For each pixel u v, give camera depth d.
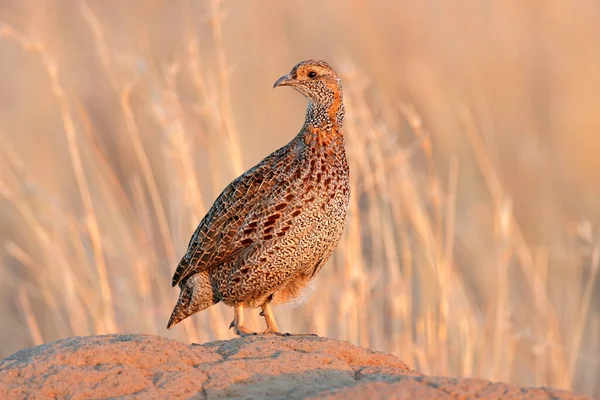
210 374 6.28
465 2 20.06
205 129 13.77
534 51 19.22
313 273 8.66
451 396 5.75
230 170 11.52
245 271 8.40
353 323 10.73
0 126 15.89
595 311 14.05
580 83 17.98
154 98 11.33
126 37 18.09
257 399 6.11
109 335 6.79
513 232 13.61
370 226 12.36
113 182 12.27
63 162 14.96
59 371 6.20
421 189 14.43
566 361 12.37
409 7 20.08
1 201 13.82
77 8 18.75
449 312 11.60
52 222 12.36
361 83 11.21
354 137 11.09
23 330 13.66
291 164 8.39
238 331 8.58
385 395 5.70
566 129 17.09
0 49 17.17
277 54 18.05
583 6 19.47
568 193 16.30
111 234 12.97
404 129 16.92
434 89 16.94
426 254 11.42
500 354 11.72
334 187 8.41
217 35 11.42
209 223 8.52
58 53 16.52
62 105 11.51
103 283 11.27
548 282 14.16
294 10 19.77
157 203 11.45
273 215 8.30
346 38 19.59
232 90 16.62
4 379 6.23
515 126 17.75
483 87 18.48
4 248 14.20
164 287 11.65
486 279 13.78
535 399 5.79
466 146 15.94
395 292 11.12
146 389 6.12
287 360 6.50
